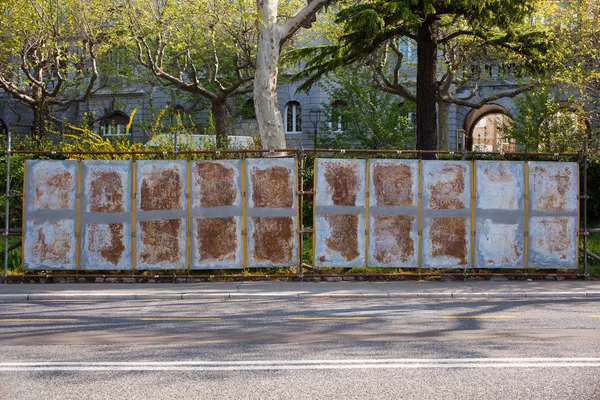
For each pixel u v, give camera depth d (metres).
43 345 8.20
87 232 14.30
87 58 36.94
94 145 19.56
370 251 14.45
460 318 10.27
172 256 14.31
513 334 8.93
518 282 14.45
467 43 26.78
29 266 14.28
